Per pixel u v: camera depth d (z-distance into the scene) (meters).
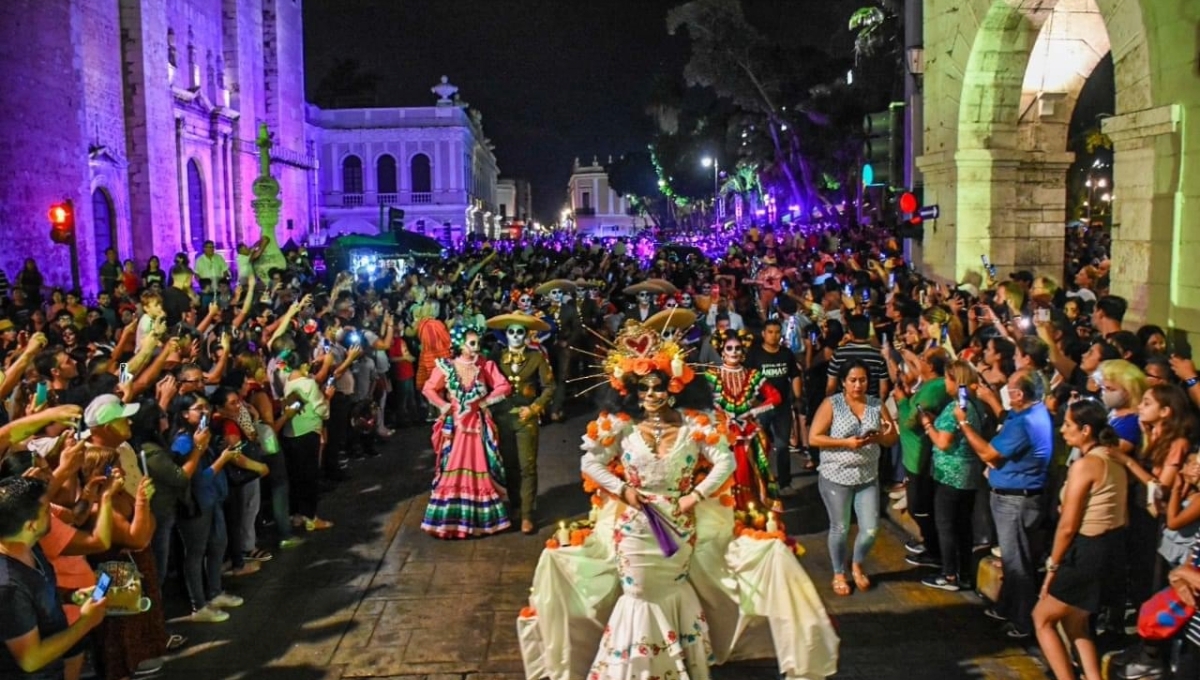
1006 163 13.57
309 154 59.62
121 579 5.42
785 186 49.72
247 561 8.09
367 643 6.59
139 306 13.94
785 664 5.55
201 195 40.28
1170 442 5.47
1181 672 4.81
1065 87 13.63
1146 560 6.21
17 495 4.39
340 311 12.87
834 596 7.24
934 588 7.32
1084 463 5.38
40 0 23.45
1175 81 8.77
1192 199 8.66
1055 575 5.50
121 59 32.22
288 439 8.95
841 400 7.15
